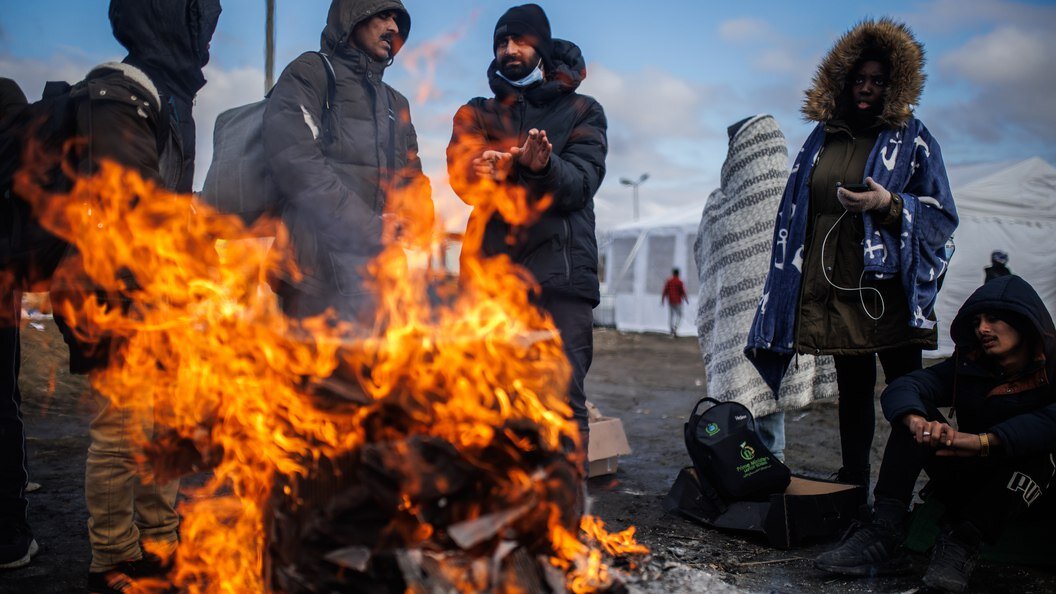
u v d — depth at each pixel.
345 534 1.84
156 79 2.75
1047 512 3.04
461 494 1.87
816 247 3.54
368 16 3.13
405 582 1.81
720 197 4.48
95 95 2.45
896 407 3.05
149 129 2.56
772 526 3.32
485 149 3.47
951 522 2.95
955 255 12.74
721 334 4.31
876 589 2.87
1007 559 3.08
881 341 3.39
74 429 5.39
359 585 1.83
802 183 3.63
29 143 2.51
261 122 3.09
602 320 21.64
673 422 6.70
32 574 2.86
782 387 4.18
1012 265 12.69
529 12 3.47
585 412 3.39
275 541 1.95
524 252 3.34
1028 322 2.94
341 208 2.95
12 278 2.62
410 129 3.48
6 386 2.88
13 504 2.92
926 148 3.46
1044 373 2.92
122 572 2.67
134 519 2.84
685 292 18.41
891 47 3.41
